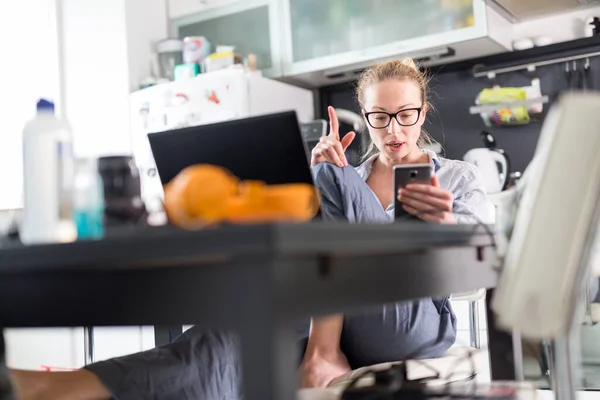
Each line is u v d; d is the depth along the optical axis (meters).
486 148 3.21
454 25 2.99
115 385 1.31
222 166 1.08
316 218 1.05
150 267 0.63
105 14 3.55
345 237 0.61
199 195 0.73
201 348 1.47
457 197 1.88
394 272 0.75
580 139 0.91
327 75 3.47
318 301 0.60
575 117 0.90
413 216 1.10
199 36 3.68
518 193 0.97
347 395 1.03
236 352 1.52
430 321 1.61
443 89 3.33
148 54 3.63
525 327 0.94
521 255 0.93
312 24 3.39
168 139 1.12
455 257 0.92
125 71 3.49
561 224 0.93
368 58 3.19
